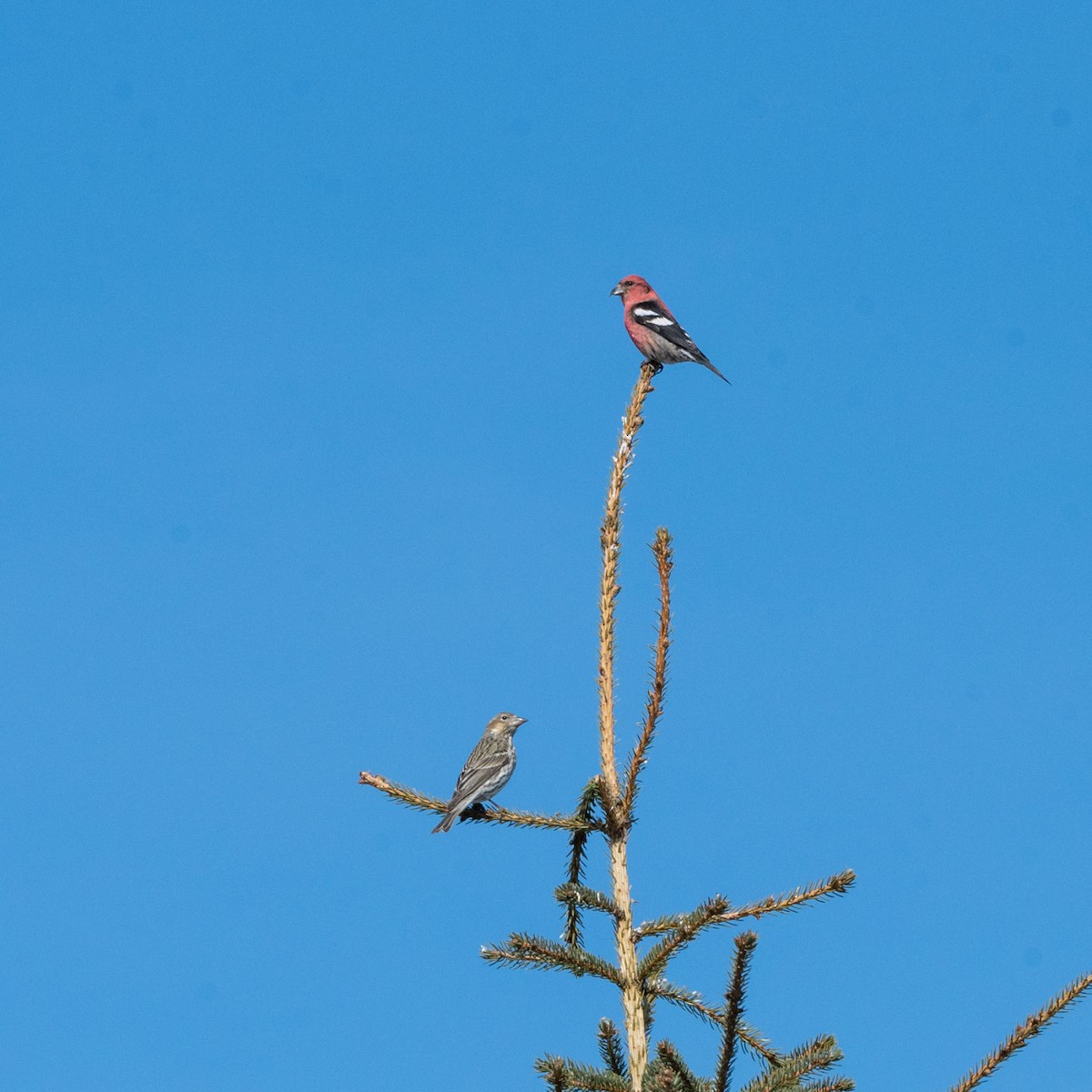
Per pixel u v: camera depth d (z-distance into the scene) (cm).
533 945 1052
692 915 1043
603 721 1153
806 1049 1022
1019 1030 938
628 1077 1032
